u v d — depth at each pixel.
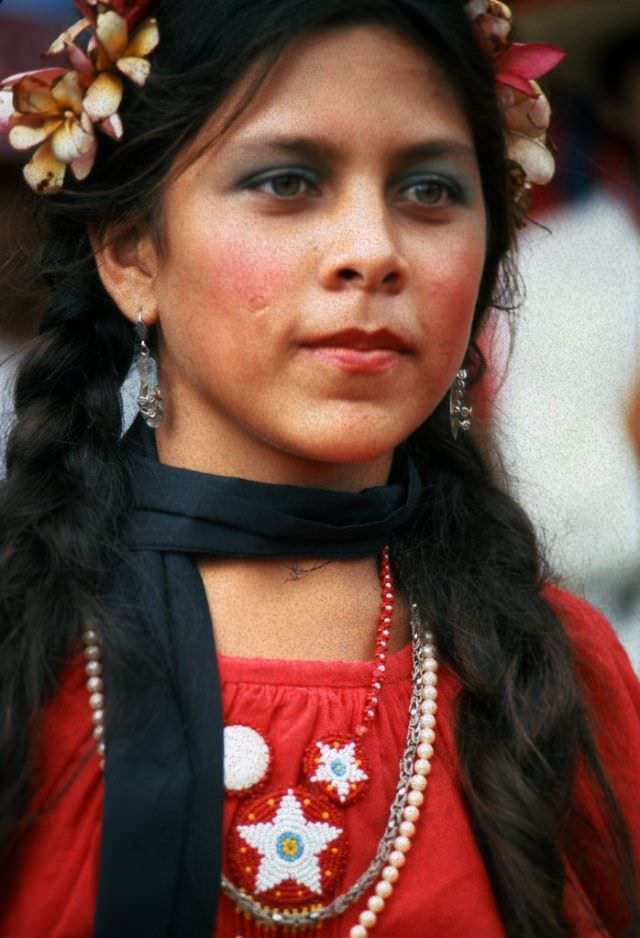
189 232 3.90
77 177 4.07
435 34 3.93
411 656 4.20
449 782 4.07
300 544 4.05
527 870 3.98
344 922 3.87
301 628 4.07
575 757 4.24
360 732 3.98
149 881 3.71
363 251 3.76
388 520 4.17
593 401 7.30
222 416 4.06
